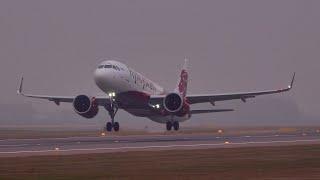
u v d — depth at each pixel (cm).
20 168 19375
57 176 17500
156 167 19662
